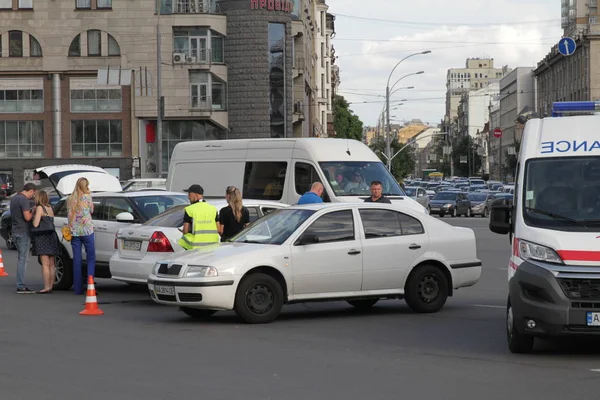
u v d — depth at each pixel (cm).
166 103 8150
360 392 1091
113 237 2231
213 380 1168
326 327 1655
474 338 1516
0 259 2738
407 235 1820
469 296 2141
